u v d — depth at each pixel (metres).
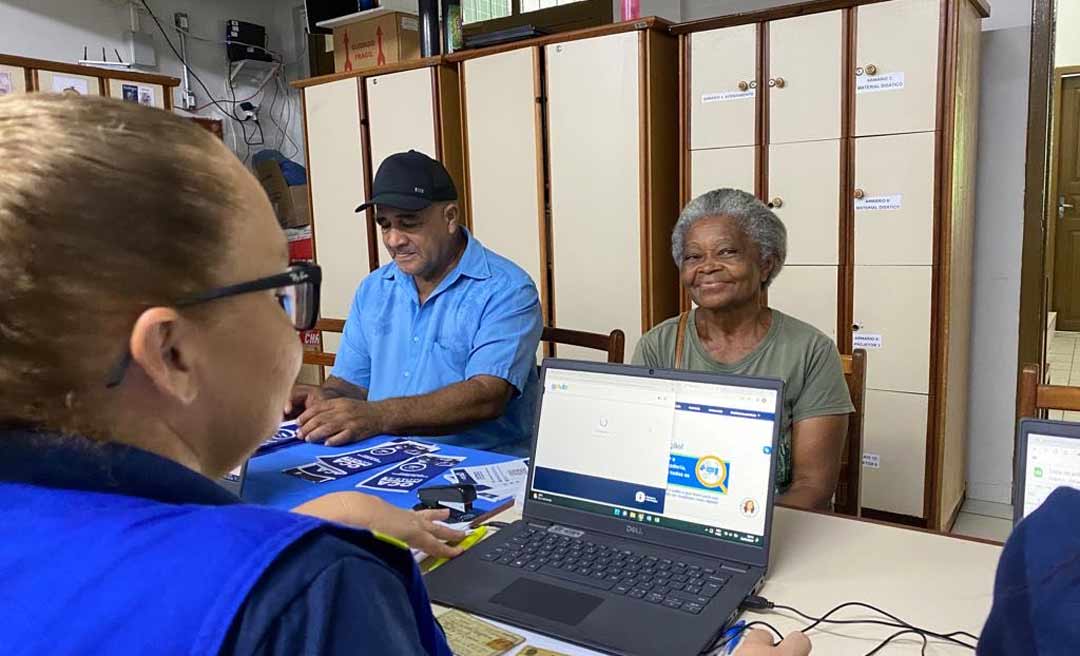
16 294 0.38
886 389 2.62
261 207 0.47
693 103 2.78
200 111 4.55
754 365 1.66
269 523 0.42
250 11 4.73
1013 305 2.87
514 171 3.12
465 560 1.12
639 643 0.90
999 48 2.77
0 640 0.37
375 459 1.58
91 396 0.41
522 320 2.04
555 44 2.93
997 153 2.82
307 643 0.38
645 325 2.92
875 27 2.45
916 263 2.50
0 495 0.41
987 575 1.07
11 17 3.75
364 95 3.45
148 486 0.42
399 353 2.16
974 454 3.02
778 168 2.67
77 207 0.38
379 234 3.52
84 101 0.42
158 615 0.37
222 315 0.44
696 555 1.09
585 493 1.20
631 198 2.87
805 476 1.58
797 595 1.03
